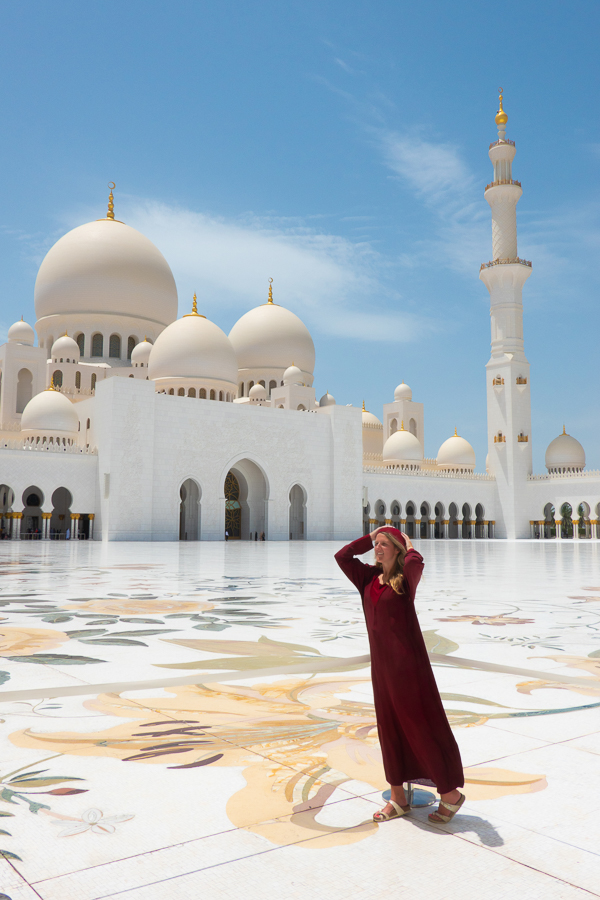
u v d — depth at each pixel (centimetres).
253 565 2458
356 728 537
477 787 423
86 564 2461
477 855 341
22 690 648
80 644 881
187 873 322
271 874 321
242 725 543
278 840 355
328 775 444
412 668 393
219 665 758
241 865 330
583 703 606
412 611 409
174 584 1716
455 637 945
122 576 1953
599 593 1551
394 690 392
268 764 462
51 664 761
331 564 2522
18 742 501
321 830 367
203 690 650
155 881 315
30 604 1298
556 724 546
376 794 415
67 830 364
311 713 577
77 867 327
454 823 376
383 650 401
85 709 586
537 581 1889
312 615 1153
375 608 412
